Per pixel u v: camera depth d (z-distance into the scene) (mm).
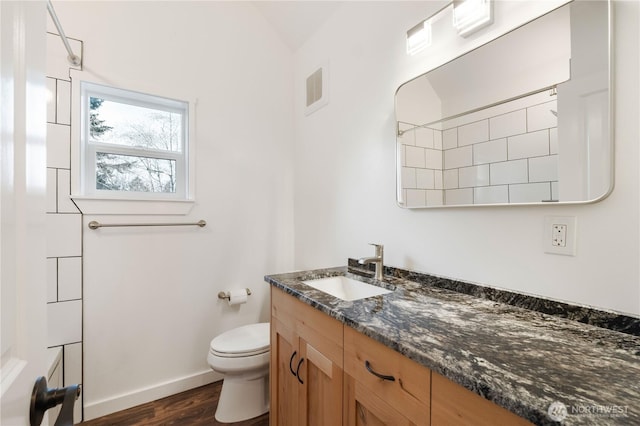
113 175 1765
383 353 766
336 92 1854
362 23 1644
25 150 435
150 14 1798
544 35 915
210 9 2010
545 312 899
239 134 2113
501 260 1032
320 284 1441
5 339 371
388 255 1489
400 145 1401
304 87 2207
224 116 2055
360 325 807
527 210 963
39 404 461
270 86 2250
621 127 770
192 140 1923
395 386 729
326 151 1950
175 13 1881
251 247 2158
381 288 1269
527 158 954
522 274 975
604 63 792
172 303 1860
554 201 889
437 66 1233
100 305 1646
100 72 1646
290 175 2332
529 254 958
